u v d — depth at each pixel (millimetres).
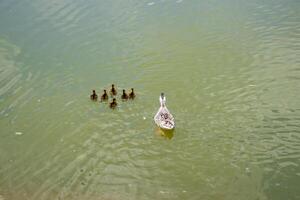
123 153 16984
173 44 24562
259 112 18484
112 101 20172
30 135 18609
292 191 14523
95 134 18234
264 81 20516
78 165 16594
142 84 21453
